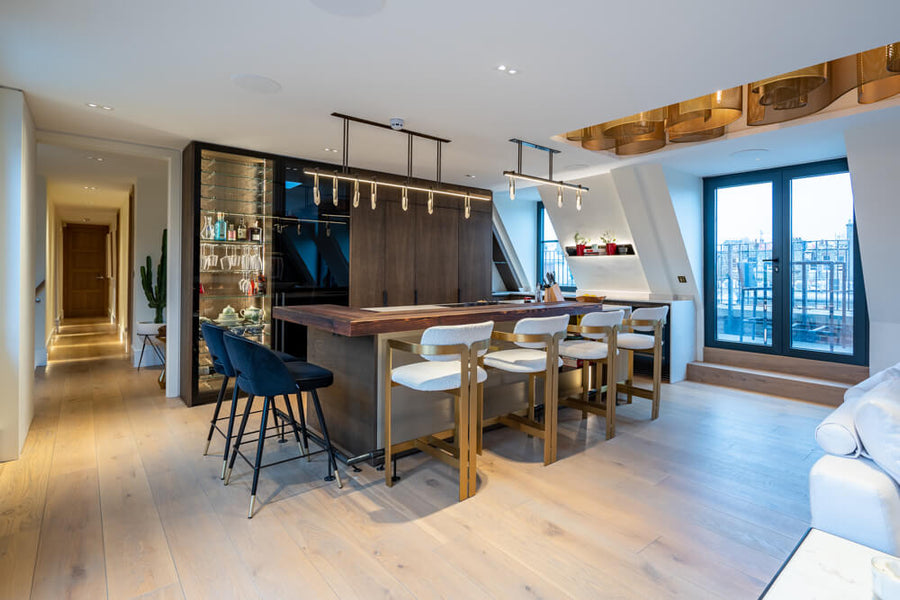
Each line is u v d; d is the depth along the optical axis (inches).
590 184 229.1
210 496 105.8
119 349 296.8
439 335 100.7
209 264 183.0
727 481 115.5
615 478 116.8
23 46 97.9
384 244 224.1
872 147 151.5
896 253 163.8
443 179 236.1
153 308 257.9
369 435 121.7
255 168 190.9
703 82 113.6
